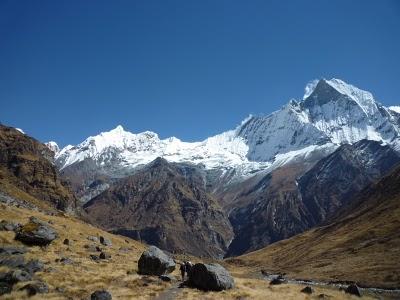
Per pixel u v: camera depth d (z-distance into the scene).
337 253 187.75
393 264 127.38
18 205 124.88
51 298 44.94
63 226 103.19
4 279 48.41
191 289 56.44
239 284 63.28
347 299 58.16
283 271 181.38
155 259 65.44
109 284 55.50
